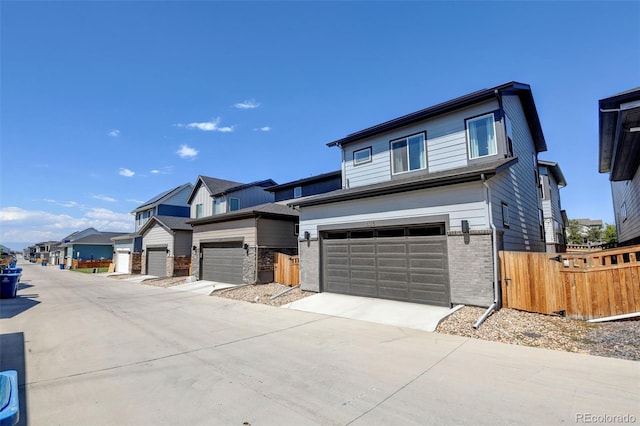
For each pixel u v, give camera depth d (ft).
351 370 15.90
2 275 45.37
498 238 28.04
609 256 22.70
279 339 22.09
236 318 29.81
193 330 25.36
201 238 64.08
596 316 22.53
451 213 28.86
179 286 58.18
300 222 42.68
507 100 36.73
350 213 36.68
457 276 28.04
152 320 29.53
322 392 13.41
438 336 21.75
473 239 27.32
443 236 29.37
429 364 16.46
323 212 39.65
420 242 30.78
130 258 95.61
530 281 25.39
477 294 26.78
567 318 23.41
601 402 11.93
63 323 28.66
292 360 17.63
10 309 36.50
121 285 64.85
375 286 33.91
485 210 26.99
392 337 21.85
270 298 39.04
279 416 11.47
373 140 44.34
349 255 36.70
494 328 22.15
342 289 37.06
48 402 12.93
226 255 57.62
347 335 22.68
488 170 26.04
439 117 37.91
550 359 16.63
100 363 17.72
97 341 22.40
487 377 14.55
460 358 17.24
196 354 19.12
